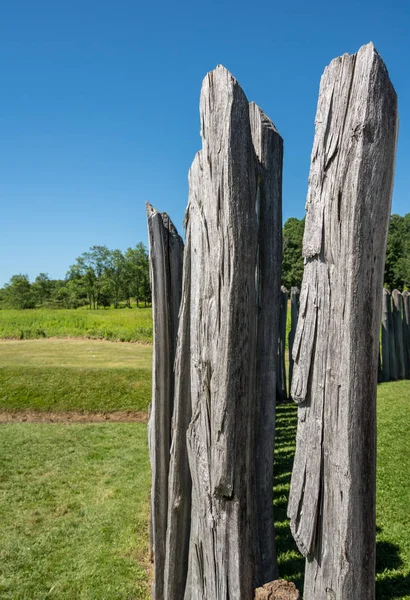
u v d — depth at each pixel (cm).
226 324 220
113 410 852
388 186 184
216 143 226
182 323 267
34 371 999
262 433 251
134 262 8575
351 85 183
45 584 349
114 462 607
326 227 188
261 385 250
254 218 228
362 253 180
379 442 579
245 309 223
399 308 1032
